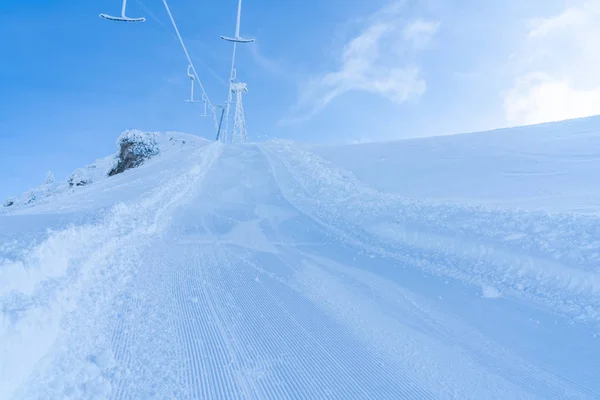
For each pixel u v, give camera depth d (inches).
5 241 212.2
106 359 123.0
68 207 450.3
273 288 199.9
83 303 163.6
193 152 947.3
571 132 630.5
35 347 117.7
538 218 254.2
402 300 184.7
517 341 145.5
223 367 125.2
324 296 189.8
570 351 137.4
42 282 163.9
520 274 204.5
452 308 175.0
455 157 578.9
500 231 247.1
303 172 599.2
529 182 422.6
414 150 671.1
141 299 177.6
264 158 769.6
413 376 124.4
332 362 131.2
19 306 129.0
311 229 340.8
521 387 118.3
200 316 163.0
